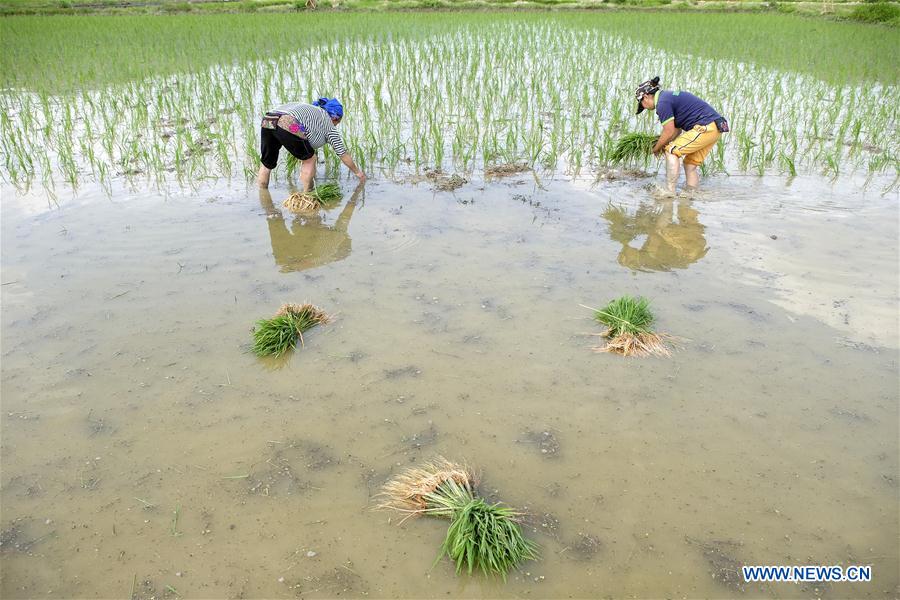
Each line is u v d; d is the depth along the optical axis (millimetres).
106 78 12914
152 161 8312
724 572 2789
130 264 5586
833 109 10500
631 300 4660
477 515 2881
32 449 3482
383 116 10000
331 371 4148
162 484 3256
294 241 6078
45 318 4734
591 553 2883
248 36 18172
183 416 3738
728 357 4270
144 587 2727
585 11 26531
